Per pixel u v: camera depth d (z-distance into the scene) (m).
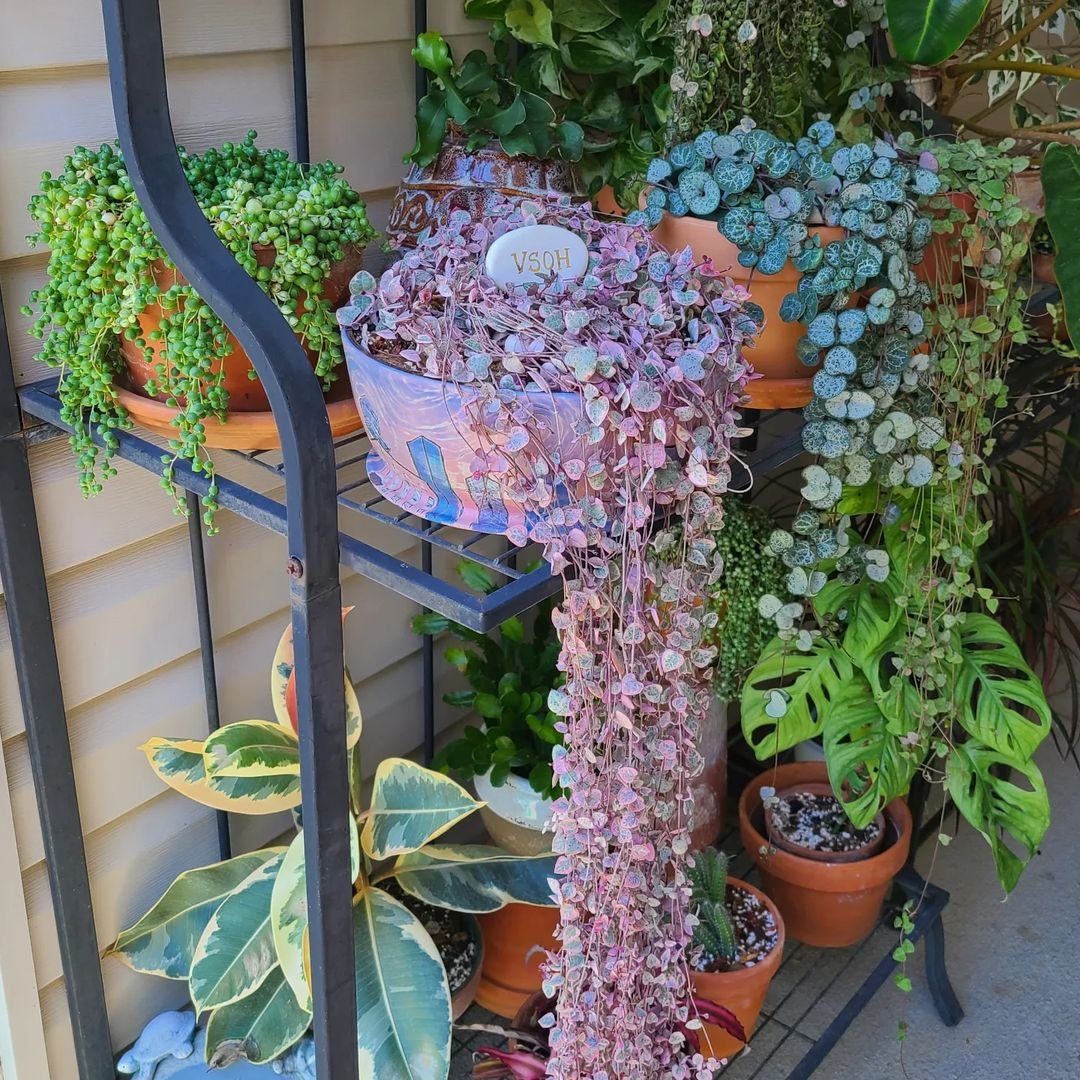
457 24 1.23
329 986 0.80
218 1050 1.11
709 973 1.21
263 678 1.28
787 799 1.52
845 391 0.86
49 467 1.00
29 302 0.95
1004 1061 1.43
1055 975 1.57
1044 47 1.86
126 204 0.80
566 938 0.86
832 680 1.23
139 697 1.16
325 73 1.11
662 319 0.71
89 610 1.08
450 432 0.69
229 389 0.82
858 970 1.54
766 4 0.93
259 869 1.18
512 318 0.71
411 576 0.71
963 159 0.97
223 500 0.81
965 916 1.67
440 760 1.36
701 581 0.79
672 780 0.84
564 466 0.68
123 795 1.17
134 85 0.64
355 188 1.18
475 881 1.20
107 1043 1.20
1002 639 1.28
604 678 0.75
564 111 1.16
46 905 1.15
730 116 0.98
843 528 0.98
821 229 0.87
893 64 1.13
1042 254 1.28
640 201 0.96
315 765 0.73
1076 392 1.62
